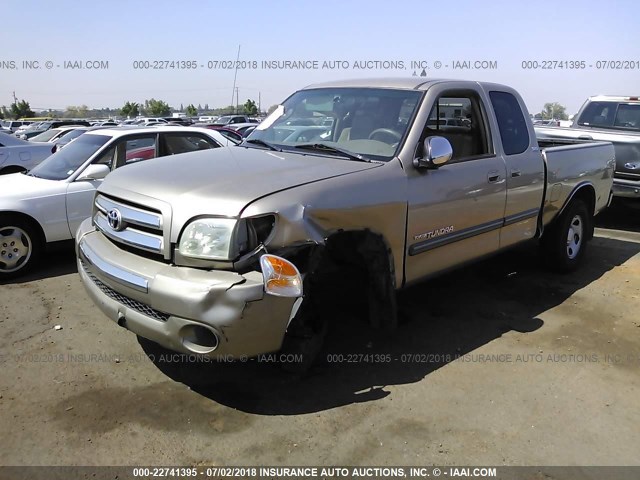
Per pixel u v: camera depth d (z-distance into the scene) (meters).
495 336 4.29
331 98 4.45
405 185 3.68
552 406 3.34
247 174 3.36
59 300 4.84
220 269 2.93
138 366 3.67
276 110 4.82
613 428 3.14
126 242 3.27
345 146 4.00
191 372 3.61
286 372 3.56
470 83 4.53
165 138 6.76
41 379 3.48
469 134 4.59
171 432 3.00
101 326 4.29
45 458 2.76
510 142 4.79
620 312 4.84
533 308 4.89
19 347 3.91
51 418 3.08
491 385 3.56
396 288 3.78
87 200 5.82
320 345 3.54
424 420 3.17
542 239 5.69
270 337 2.96
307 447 2.91
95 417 3.10
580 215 5.97
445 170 4.02
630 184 8.27
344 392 3.43
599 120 9.84
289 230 3.00
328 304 3.50
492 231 4.61
